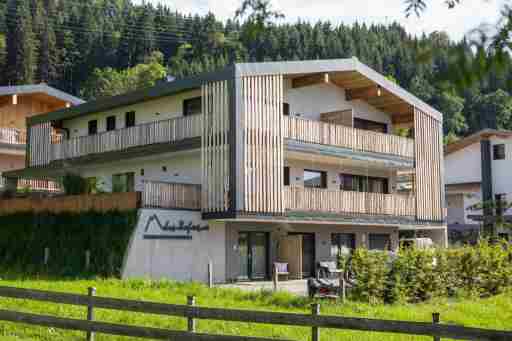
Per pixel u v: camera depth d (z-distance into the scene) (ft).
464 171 146.61
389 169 107.04
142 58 365.61
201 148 81.76
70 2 366.84
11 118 121.80
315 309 31.55
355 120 103.19
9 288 38.78
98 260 75.00
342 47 305.94
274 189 81.20
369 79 96.84
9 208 90.27
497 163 138.82
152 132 89.45
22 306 48.80
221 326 43.52
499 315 55.21
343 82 98.94
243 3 21.09
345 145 91.61
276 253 89.92
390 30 323.37
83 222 79.41
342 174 100.17
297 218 84.12
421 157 104.99
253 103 80.07
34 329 41.16
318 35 305.12
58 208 83.71
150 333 34.40
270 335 41.75
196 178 86.99
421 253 61.67
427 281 61.21
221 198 78.54
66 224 81.35
